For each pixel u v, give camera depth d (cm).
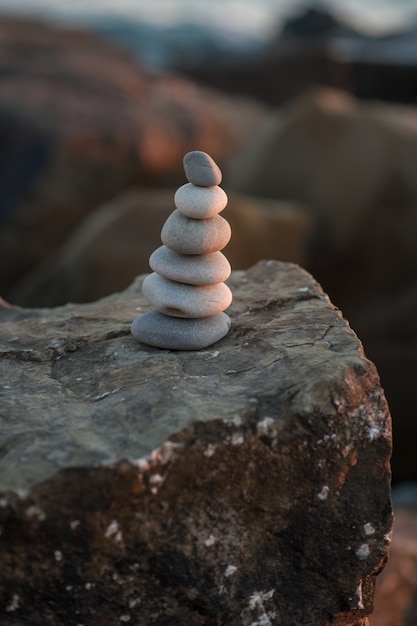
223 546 108
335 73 459
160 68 504
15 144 321
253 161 282
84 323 130
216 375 115
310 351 116
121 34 694
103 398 113
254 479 108
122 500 104
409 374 227
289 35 634
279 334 121
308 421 109
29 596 105
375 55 469
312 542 110
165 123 340
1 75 377
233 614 110
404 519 174
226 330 123
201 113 360
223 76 479
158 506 106
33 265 313
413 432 227
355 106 278
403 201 238
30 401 114
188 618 109
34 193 310
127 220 237
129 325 128
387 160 241
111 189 319
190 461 106
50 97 349
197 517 107
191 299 121
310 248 248
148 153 322
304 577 111
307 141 263
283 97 467
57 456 105
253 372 115
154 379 115
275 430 108
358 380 111
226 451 107
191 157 120
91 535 104
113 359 121
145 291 122
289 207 250
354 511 111
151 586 107
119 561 106
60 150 311
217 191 120
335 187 250
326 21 629
